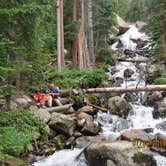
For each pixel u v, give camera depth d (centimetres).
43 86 1830
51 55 2761
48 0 1409
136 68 2834
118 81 2519
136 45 3750
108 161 1080
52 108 1655
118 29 4259
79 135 1484
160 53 2472
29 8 1176
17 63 1253
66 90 1933
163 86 1844
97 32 3183
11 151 1129
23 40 1331
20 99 1535
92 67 2878
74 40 2842
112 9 3222
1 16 1170
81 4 2914
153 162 1064
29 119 1384
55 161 1230
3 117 1230
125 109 1884
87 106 1819
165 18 2350
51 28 2323
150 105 2009
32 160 1212
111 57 3138
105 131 1639
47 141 1374
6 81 1312
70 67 2834
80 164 1198
